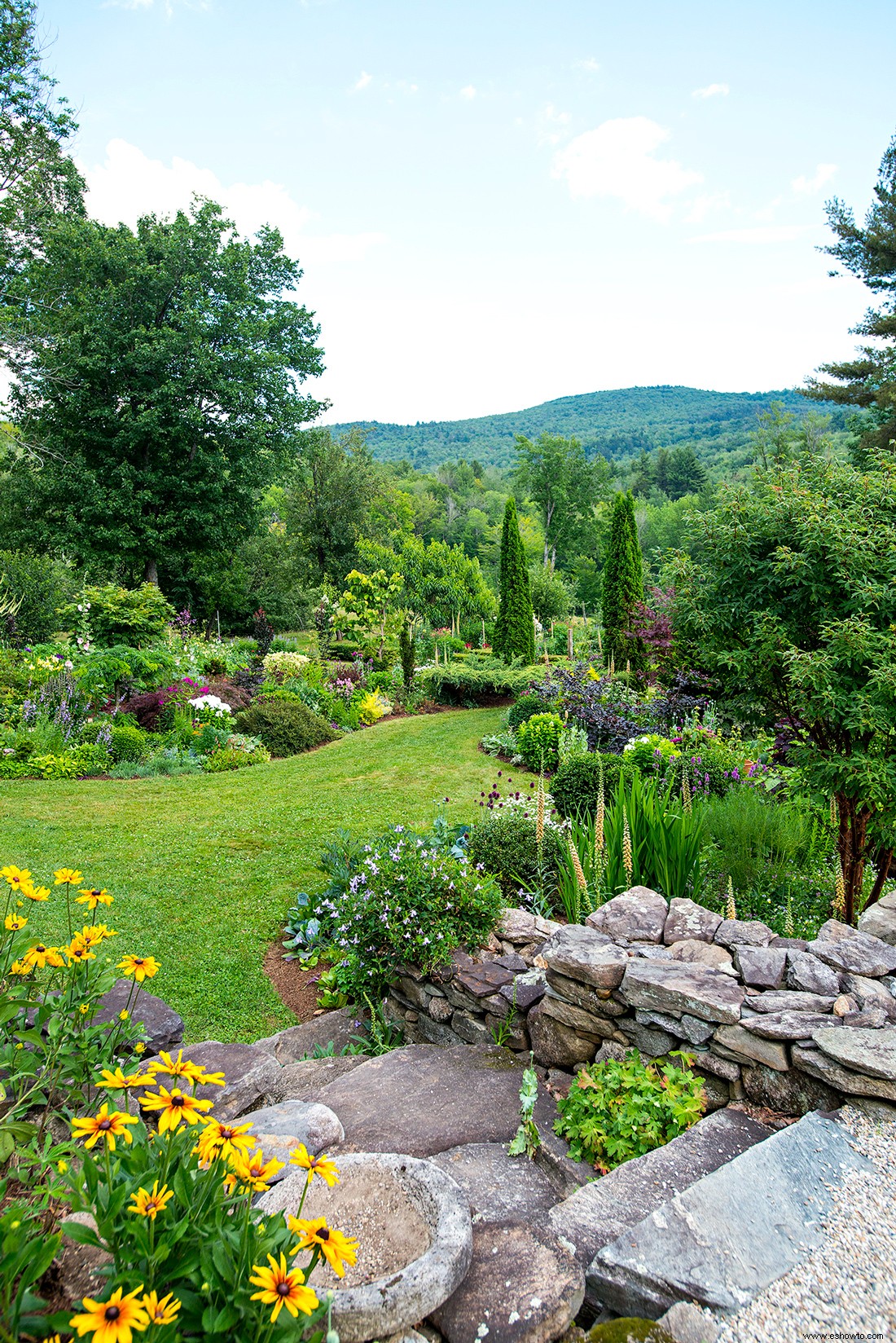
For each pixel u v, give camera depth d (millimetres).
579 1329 1648
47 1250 1278
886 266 21250
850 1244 1762
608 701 11164
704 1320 1569
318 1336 1325
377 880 4141
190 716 11539
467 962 3727
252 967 4730
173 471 23172
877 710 3477
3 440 21969
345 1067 3377
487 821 5555
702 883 4523
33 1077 2092
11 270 23094
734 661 4078
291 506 33812
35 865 6090
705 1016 2576
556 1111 2723
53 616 17203
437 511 68000
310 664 16156
